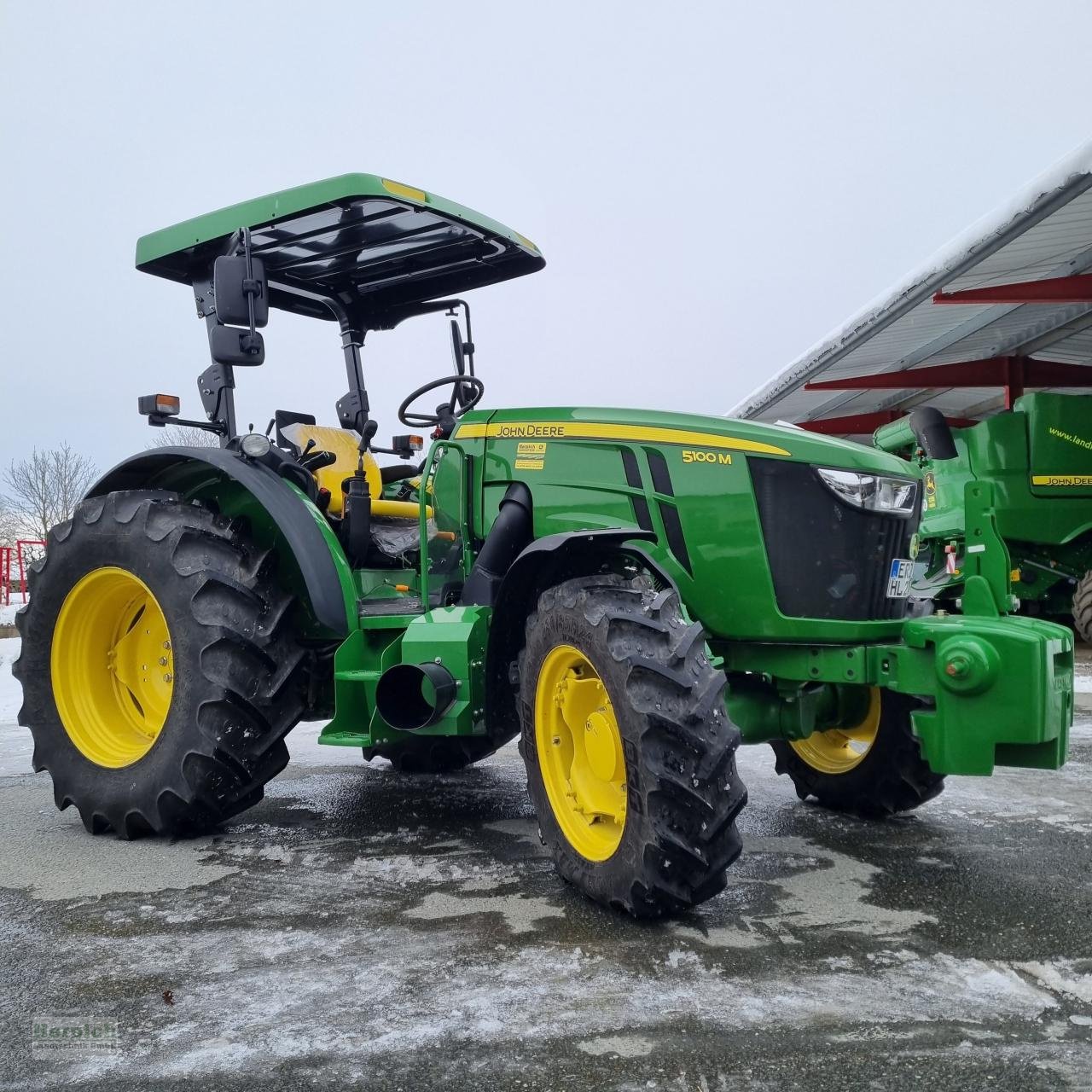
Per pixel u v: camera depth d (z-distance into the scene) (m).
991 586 2.97
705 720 2.52
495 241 4.12
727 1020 2.01
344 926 2.60
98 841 3.53
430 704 3.15
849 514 3.08
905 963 2.30
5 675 9.59
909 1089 1.75
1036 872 3.02
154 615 3.86
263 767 3.49
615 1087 1.77
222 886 2.97
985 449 10.08
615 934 2.51
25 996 2.18
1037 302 10.47
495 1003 2.10
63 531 3.90
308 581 3.48
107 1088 1.79
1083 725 5.77
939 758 2.76
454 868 3.13
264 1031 1.99
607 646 2.63
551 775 2.94
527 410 3.52
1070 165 7.61
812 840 3.41
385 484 4.94
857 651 2.99
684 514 3.14
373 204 3.64
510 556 3.42
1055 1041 1.92
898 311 10.75
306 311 4.72
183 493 4.15
